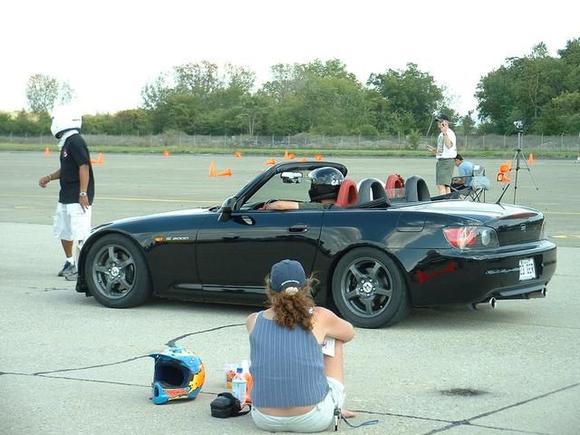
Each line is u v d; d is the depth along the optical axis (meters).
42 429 6.30
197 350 8.72
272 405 5.98
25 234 18.72
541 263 9.79
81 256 11.07
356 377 7.62
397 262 9.36
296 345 6.00
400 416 6.52
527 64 134.88
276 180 10.34
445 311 10.55
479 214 9.53
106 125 153.62
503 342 8.95
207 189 33.78
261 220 10.08
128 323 10.02
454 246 9.23
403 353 8.49
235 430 6.27
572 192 31.62
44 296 11.74
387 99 159.12
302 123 147.38
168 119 153.25
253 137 122.38
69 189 12.98
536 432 6.11
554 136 109.38
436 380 7.52
